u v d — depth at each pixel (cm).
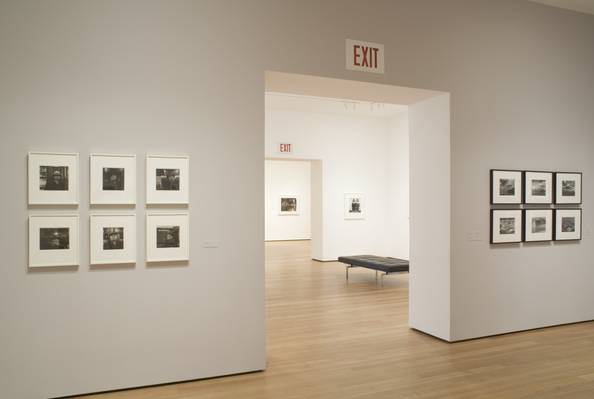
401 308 949
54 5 502
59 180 504
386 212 1797
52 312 503
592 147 847
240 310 580
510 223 757
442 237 722
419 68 690
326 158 1689
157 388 536
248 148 583
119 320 528
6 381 488
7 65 486
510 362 620
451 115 712
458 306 714
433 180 741
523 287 775
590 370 590
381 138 1789
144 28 537
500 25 758
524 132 777
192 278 559
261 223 589
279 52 599
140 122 536
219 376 570
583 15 841
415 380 557
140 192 537
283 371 590
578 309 830
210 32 566
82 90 513
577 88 832
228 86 573
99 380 520
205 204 564
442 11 709
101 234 520
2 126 485
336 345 698
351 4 644
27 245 495
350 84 663
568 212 814
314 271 1470
